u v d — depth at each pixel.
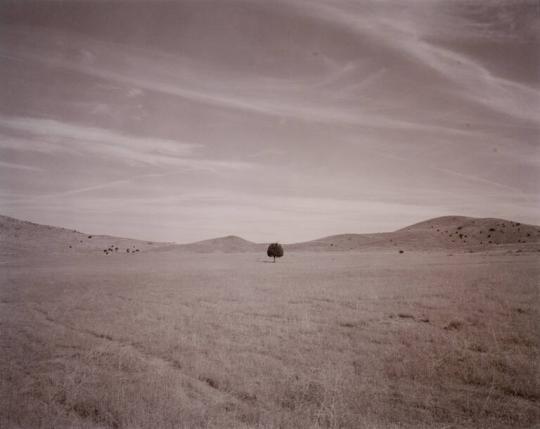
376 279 24.02
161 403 7.73
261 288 21.91
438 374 8.82
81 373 9.30
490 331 11.48
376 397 7.84
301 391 8.16
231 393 8.26
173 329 13.16
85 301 18.64
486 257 41.25
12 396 8.22
